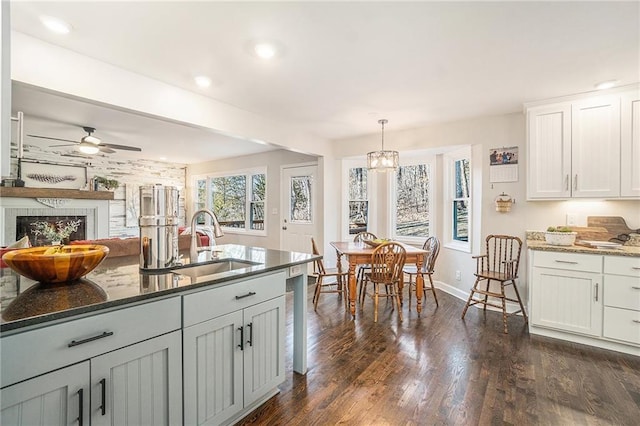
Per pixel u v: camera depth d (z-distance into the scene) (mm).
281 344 2062
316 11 1802
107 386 1231
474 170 4059
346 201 5340
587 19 1864
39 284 1484
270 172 6277
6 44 1090
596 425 1790
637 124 2809
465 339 2932
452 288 4535
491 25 1933
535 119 3271
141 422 1340
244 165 6750
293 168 5887
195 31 2012
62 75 2201
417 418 1840
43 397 1071
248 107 3508
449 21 1893
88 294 1320
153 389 1383
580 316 2824
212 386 1627
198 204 7871
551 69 2537
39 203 5301
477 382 2215
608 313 2707
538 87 2910
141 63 2447
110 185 6391
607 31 1990
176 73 2627
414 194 5184
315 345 2803
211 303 1617
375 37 2076
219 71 2590
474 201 4066
